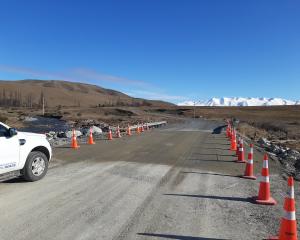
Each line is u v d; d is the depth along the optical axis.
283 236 3.41
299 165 8.95
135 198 4.98
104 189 5.46
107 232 3.69
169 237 3.60
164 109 93.69
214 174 6.93
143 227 3.85
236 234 3.73
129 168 7.34
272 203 4.86
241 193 5.44
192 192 5.41
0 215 4.15
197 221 4.09
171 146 11.77
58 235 3.58
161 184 5.89
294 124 41.22
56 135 16.38
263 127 36.75
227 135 17.12
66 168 7.22
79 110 74.50
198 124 32.78
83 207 4.51
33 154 5.88
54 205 4.57
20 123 32.62
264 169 4.99
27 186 5.57
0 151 5.32
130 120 39.38
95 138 14.81
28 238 3.49
